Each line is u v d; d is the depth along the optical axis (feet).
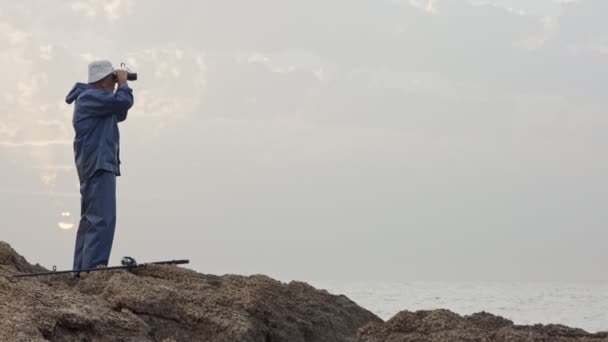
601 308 229.04
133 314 25.98
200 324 27.07
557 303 266.98
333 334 32.58
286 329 29.94
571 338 25.05
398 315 26.73
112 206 35.12
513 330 24.66
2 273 28.99
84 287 29.73
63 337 23.61
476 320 28.17
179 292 28.35
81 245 35.24
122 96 34.83
